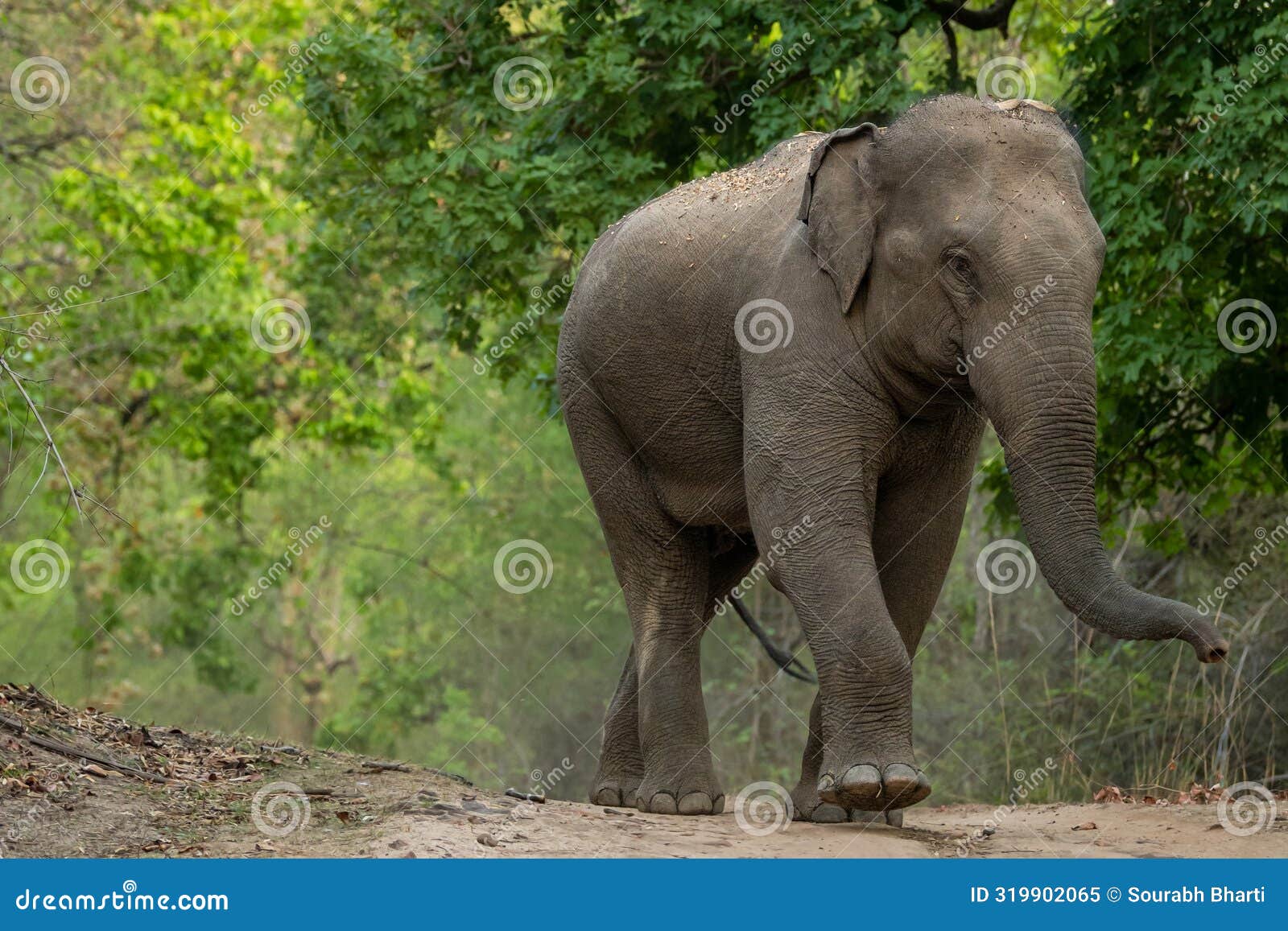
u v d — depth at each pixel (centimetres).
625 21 1372
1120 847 643
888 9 1295
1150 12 1159
